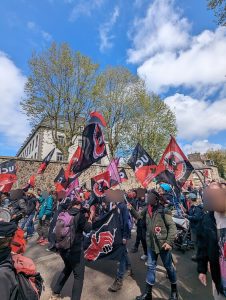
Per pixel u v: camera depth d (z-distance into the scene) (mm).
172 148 7164
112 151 28109
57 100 23266
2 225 1994
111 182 7180
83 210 4180
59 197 6906
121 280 4582
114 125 28312
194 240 6109
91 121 5156
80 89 23516
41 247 7488
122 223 5043
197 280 4887
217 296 2625
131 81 28656
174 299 4031
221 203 2482
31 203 9180
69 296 4359
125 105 28047
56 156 36438
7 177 9750
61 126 25031
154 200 4176
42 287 2211
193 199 6590
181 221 6598
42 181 18281
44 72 22859
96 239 5211
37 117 23516
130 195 8273
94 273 5305
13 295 1799
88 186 20297
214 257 2586
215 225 2625
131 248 7051
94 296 4398
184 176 6820
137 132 29391
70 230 3908
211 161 49531
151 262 4098
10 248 1978
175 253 6484
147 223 4219
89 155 5078
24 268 1961
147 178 7867
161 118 29656
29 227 9086
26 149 49344
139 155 8211
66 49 23078
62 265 5844
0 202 8203
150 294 4012
